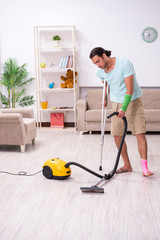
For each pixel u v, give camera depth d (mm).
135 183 2955
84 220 2244
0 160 3814
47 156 3967
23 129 4152
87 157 3893
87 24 5859
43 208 2451
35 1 5895
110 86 3102
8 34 6004
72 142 4762
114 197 2645
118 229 2111
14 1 5922
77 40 5914
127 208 2432
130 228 2123
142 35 5750
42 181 3053
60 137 5152
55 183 2994
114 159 3785
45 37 5988
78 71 5984
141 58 5824
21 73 5879
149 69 5836
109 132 5551
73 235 2037
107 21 5809
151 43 5773
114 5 5758
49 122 6180
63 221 2232
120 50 5844
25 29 5977
